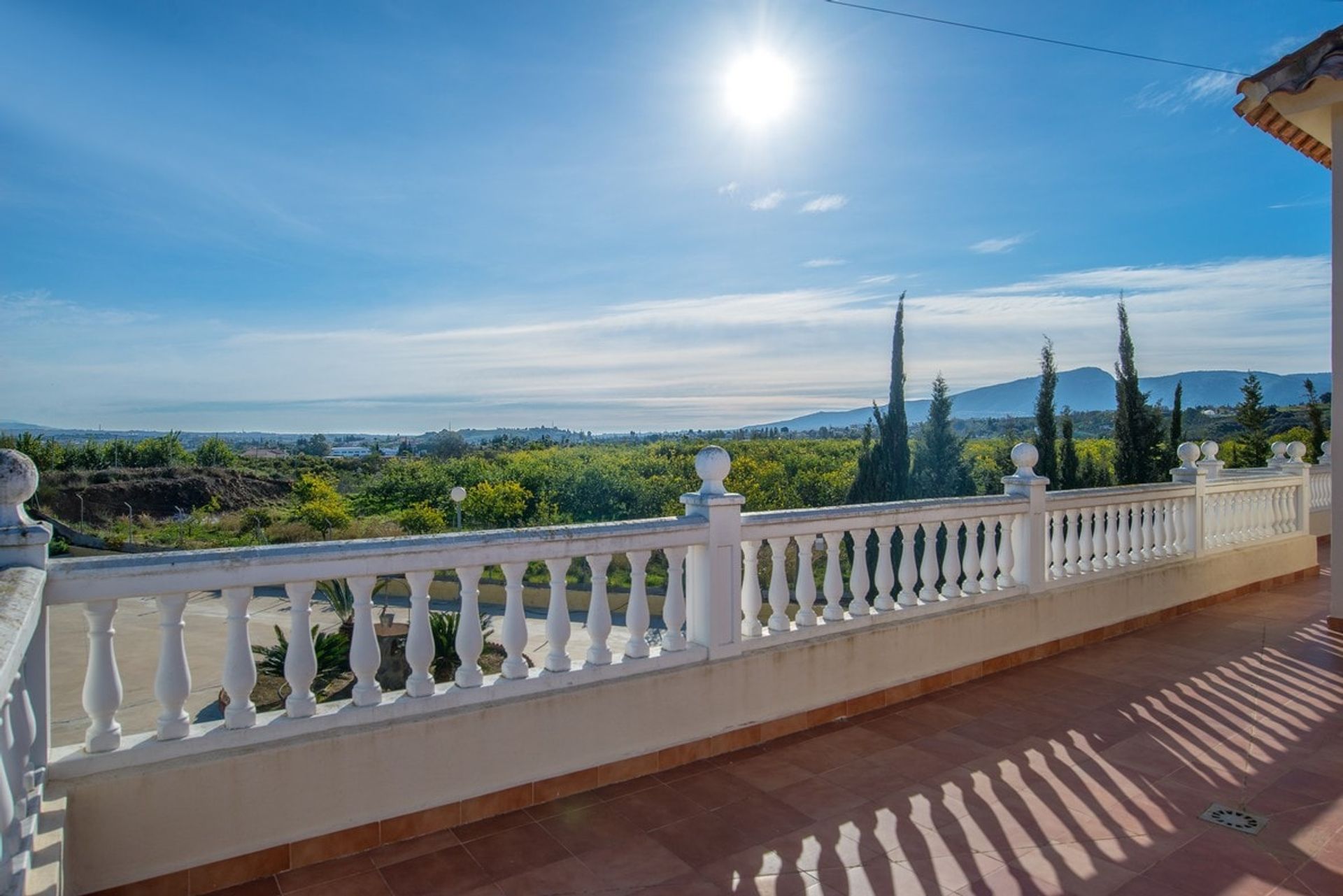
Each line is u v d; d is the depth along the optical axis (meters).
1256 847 3.03
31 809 2.23
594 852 3.00
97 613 2.54
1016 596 5.55
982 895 2.71
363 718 2.98
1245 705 4.68
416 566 3.09
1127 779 3.66
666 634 3.91
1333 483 6.45
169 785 2.61
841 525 4.53
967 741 4.15
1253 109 6.36
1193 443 7.45
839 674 4.47
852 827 3.21
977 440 25.17
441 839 3.07
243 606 2.78
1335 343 6.35
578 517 18.27
